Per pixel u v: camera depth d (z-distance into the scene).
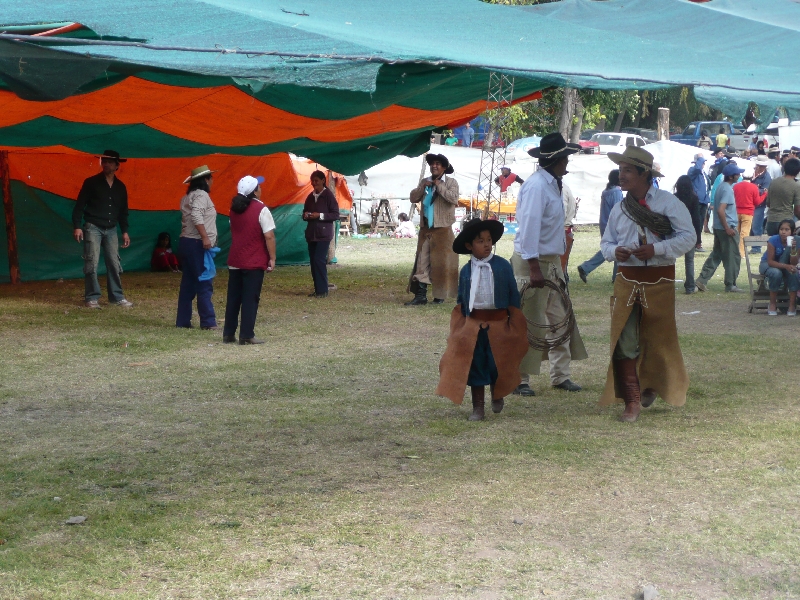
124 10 6.00
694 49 9.11
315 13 7.60
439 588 4.20
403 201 28.06
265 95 10.31
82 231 12.99
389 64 5.92
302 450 6.37
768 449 6.28
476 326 6.95
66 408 7.55
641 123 53.16
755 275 12.73
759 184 20.42
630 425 6.93
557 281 7.74
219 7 6.38
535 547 4.66
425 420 7.17
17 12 5.61
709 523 4.98
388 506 5.25
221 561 4.50
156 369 9.08
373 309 13.16
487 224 6.84
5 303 13.27
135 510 5.19
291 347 10.29
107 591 4.16
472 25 8.64
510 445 6.41
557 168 7.52
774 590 4.20
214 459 6.17
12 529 4.91
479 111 14.18
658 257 6.85
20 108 9.73
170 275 17.14
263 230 10.29
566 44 8.61
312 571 4.38
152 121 12.07
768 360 9.38
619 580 4.29
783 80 8.29
